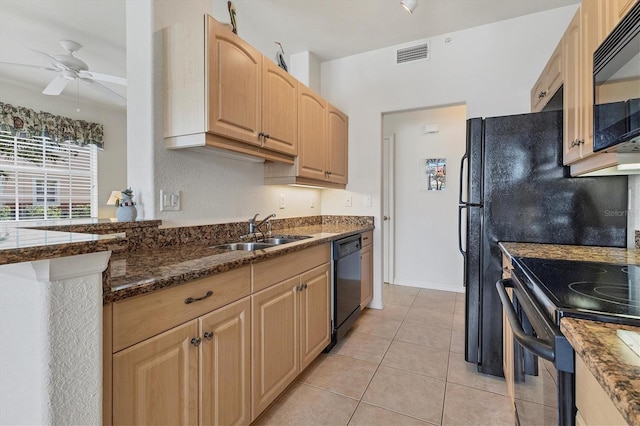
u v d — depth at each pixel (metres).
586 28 1.42
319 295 2.12
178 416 1.07
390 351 2.29
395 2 2.35
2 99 3.82
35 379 0.67
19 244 0.63
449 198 3.98
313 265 2.04
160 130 1.66
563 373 0.70
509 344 1.61
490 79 2.68
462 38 2.78
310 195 3.27
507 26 2.62
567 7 2.42
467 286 2.05
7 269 0.68
